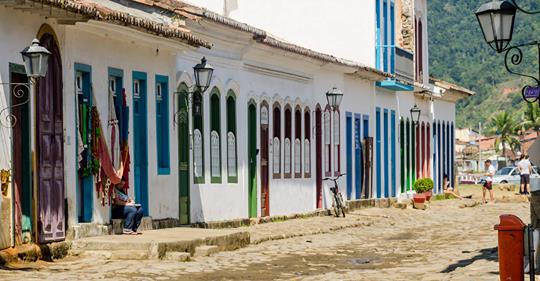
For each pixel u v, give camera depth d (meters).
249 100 34.22
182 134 29.34
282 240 30.36
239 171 33.44
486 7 19.66
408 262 24.56
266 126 35.91
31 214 21.28
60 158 22.58
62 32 22.75
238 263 23.50
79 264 21.31
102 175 24.42
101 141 24.38
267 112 35.94
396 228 37.03
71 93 23.09
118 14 23.20
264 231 31.84
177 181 28.84
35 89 21.42
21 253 20.55
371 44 48.09
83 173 23.67
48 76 22.05
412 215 44.34
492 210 49.66
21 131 21.22
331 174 42.72
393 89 51.22
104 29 23.89
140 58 26.72
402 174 54.53
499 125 159.00
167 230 26.73
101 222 24.44
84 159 23.72
